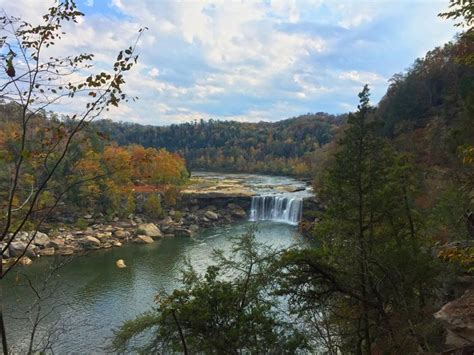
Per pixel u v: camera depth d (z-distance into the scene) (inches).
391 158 631.8
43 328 946.7
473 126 909.2
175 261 1729.8
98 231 2253.9
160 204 2839.6
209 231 2500.0
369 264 548.7
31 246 1781.5
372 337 590.2
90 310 1142.3
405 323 538.9
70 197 2178.9
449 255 360.2
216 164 6771.7
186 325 514.0
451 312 477.1
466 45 399.2
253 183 4352.9
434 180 1025.5
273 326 542.6
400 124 2415.1
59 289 1269.7
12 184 253.9
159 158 3083.2
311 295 534.0
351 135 590.9
